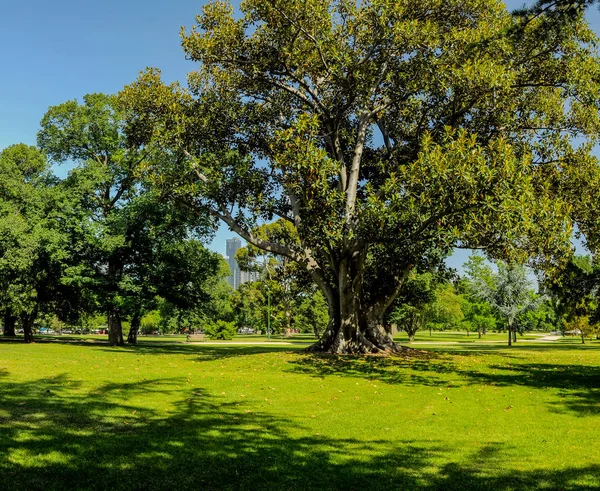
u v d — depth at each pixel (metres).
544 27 8.73
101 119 33.12
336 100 19.72
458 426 7.88
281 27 17.81
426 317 49.44
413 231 16.84
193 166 19.89
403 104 21.12
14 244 27.59
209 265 34.88
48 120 32.91
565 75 17.34
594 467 5.76
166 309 43.81
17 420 7.29
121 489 4.80
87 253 31.03
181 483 5.00
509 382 13.06
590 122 18.05
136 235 31.69
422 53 17.78
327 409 9.16
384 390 11.55
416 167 15.01
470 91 16.80
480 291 44.34
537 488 5.05
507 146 14.42
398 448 6.52
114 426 7.22
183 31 19.06
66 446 6.05
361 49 18.53
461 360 19.25
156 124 21.30
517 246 16.75
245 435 6.95
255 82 20.20
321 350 21.27
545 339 63.12
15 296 27.73
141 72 21.89
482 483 5.18
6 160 35.41
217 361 17.89
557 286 29.25
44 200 30.88
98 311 36.16
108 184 33.03
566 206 15.64
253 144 21.69
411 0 17.62
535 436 7.23
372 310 22.25
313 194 17.14
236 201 20.91
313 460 5.86
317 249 20.11
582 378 13.90
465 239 17.14
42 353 19.86
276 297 63.44
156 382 11.88
